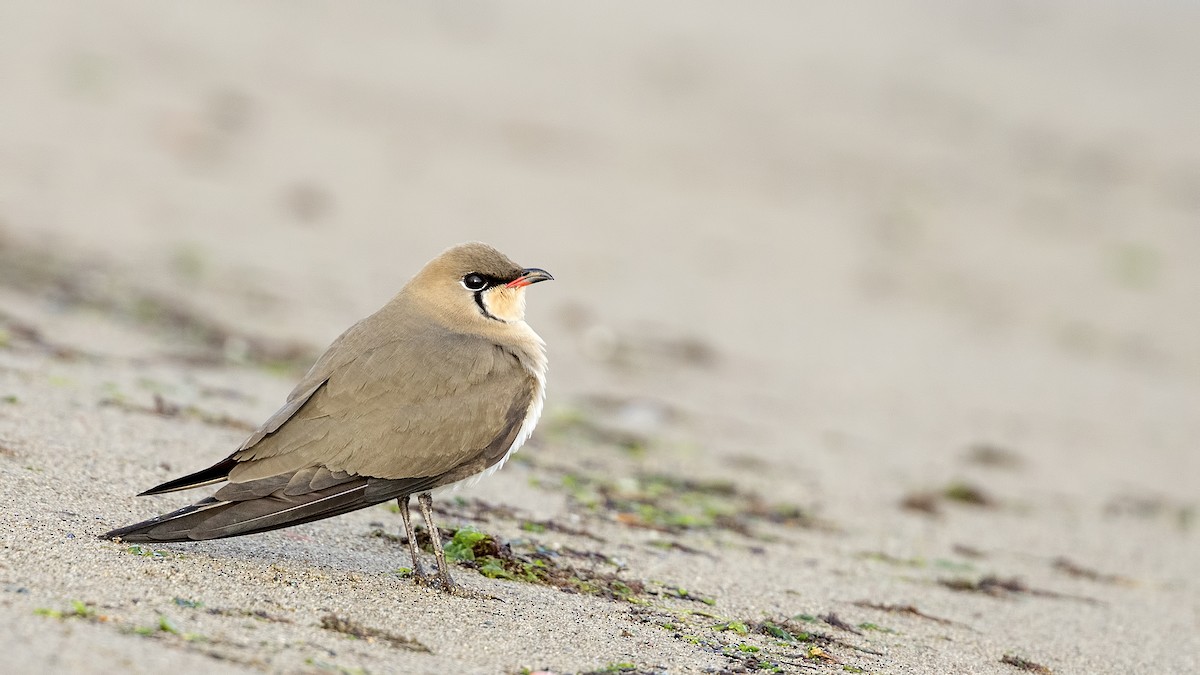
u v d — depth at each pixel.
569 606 8.14
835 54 33.16
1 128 22.28
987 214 25.39
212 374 12.84
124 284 15.88
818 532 11.34
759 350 17.98
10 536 7.37
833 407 16.03
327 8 32.50
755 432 14.56
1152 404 17.77
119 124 23.62
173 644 6.30
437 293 8.75
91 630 6.28
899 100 30.64
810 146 27.81
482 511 9.98
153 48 27.94
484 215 22.09
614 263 20.89
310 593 7.50
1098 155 28.38
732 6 36.19
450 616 7.54
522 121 27.28
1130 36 35.91
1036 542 12.02
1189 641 9.46
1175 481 14.76
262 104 25.92
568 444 12.97
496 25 32.91
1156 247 24.38
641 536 10.21
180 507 8.52
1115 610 10.09
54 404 10.39
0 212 18.39
